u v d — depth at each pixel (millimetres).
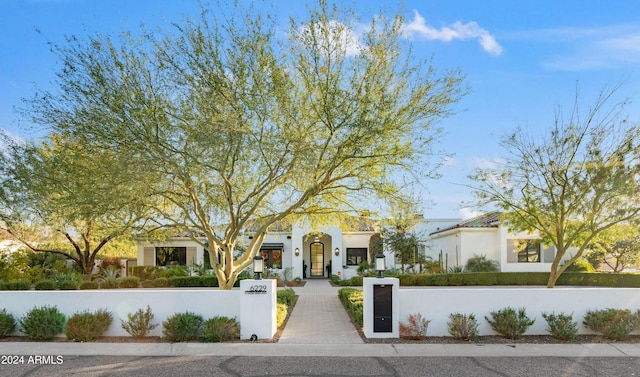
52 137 12539
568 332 10008
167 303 10664
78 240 25328
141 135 11039
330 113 10719
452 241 30375
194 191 12188
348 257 32812
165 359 8641
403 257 28594
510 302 10664
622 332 9953
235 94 11008
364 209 13516
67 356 8891
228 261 13648
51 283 21703
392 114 11195
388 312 10398
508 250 27125
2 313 10562
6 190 19000
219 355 8930
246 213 13750
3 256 25516
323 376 7516
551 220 15891
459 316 10250
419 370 7871
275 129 11148
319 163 10984
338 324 12336
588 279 24438
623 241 23859
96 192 10562
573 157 14859
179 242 31312
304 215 15094
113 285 23812
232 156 11266
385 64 11008
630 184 14078
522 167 15602
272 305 10430
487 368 7988
